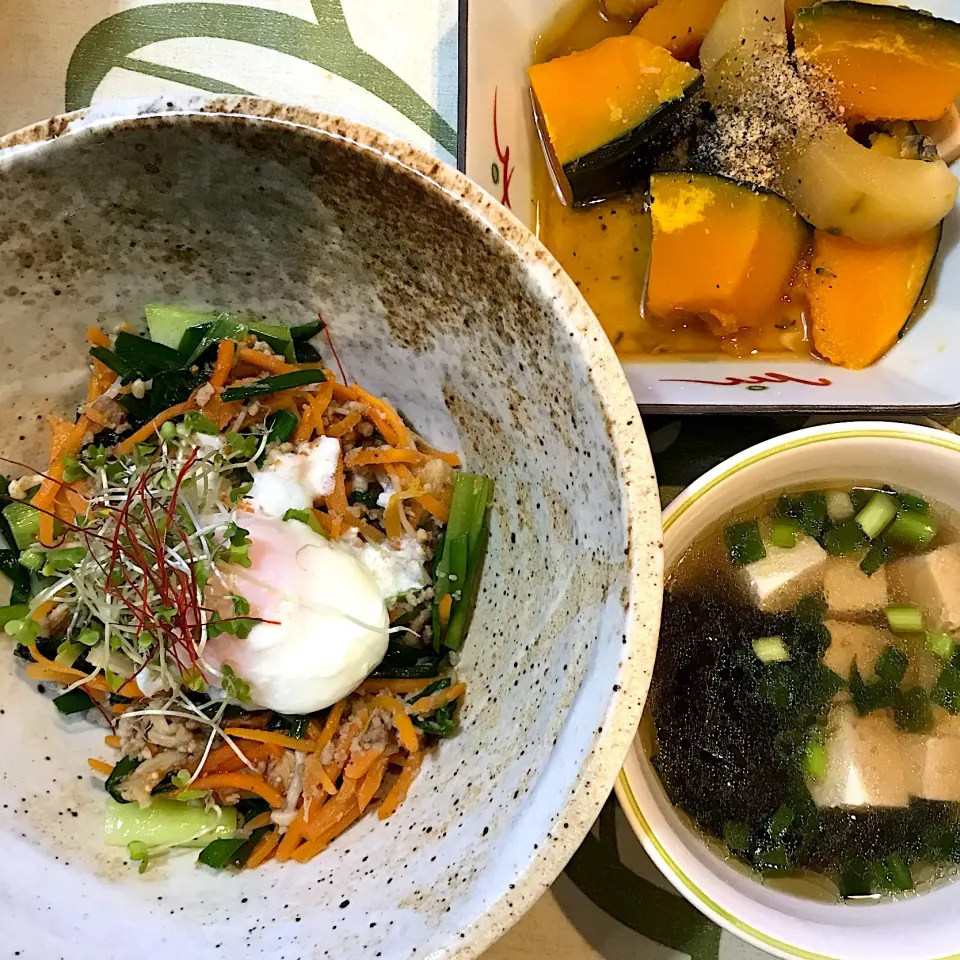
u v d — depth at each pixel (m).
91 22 0.26
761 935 0.22
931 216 0.25
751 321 0.27
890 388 0.25
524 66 0.28
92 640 0.21
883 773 0.25
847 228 0.26
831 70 0.26
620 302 0.27
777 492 0.25
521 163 0.27
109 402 0.23
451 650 0.23
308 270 0.22
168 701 0.22
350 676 0.21
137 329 0.23
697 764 0.25
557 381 0.19
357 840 0.21
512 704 0.20
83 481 0.22
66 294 0.22
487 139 0.25
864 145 0.27
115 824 0.22
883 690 0.26
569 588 0.19
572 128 0.27
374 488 0.24
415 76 0.26
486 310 0.20
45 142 0.19
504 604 0.22
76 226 0.20
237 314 0.23
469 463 0.23
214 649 0.21
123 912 0.20
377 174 0.19
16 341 0.22
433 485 0.23
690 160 0.27
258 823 0.22
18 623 0.21
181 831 0.22
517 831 0.17
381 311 0.22
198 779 0.22
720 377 0.26
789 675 0.26
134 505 0.22
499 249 0.18
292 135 0.19
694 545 0.26
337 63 0.26
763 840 0.25
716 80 0.27
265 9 0.26
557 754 0.18
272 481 0.22
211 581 0.21
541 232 0.28
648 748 0.25
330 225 0.20
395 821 0.21
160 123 0.19
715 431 0.26
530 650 0.20
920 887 0.24
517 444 0.21
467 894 0.17
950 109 0.26
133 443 0.22
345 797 0.22
